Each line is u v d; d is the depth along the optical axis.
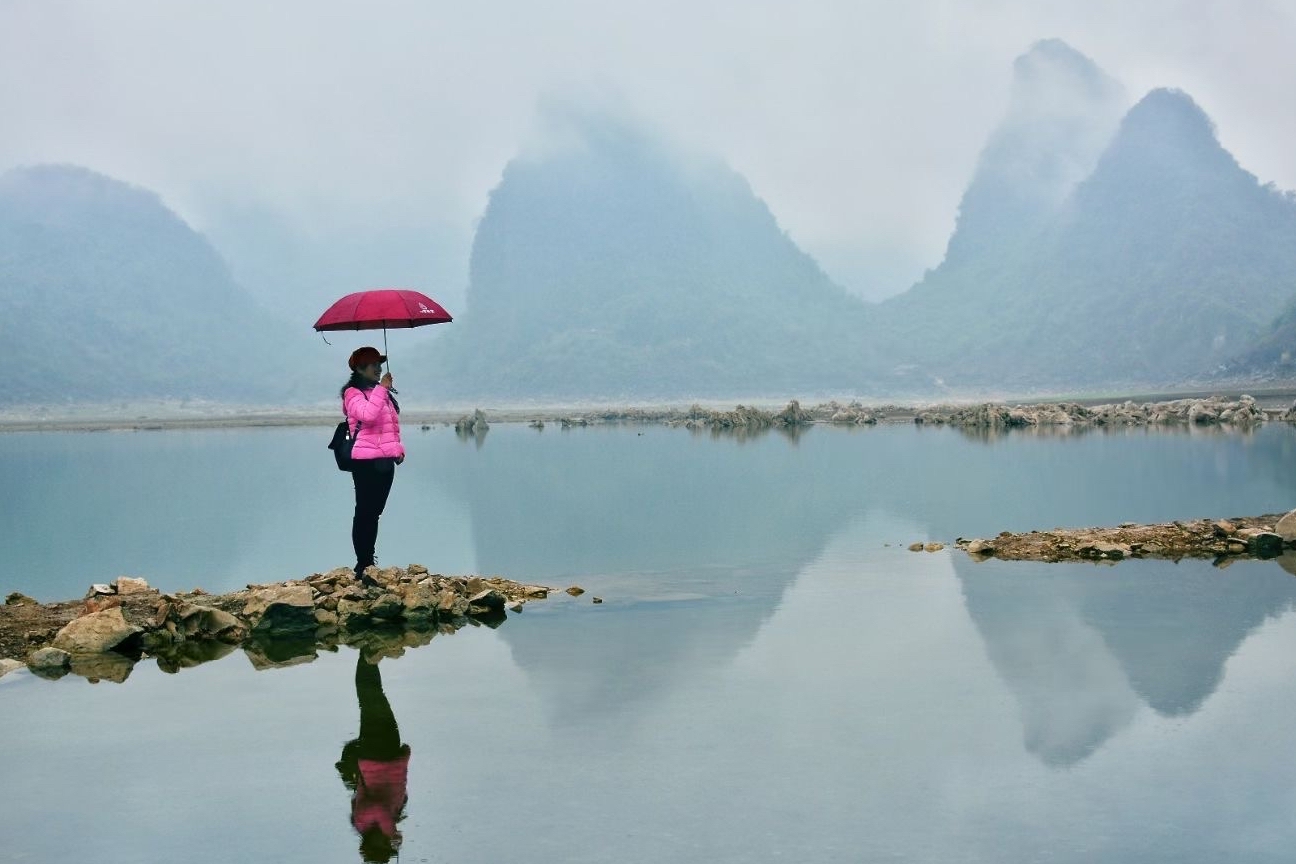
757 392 164.50
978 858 4.86
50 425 78.25
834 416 52.94
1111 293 160.00
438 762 6.25
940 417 51.03
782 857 4.90
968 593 10.90
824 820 5.30
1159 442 32.12
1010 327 167.00
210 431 60.78
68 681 8.41
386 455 11.56
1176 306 150.62
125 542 16.36
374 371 11.62
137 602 10.74
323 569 13.73
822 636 9.16
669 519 17.59
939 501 19.08
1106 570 12.05
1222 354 141.88
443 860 4.96
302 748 6.57
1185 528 14.19
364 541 11.74
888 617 9.86
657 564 13.31
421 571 11.91
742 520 17.27
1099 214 170.00
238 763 6.32
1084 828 5.15
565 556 14.12
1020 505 18.22
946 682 7.64
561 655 8.77
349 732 6.88
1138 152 168.62
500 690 7.76
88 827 5.42
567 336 173.38
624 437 43.38
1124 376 148.38
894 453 30.56
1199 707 6.95
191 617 9.91
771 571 12.58
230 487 25.02
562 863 4.89
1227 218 159.88
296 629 10.16
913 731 6.58
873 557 13.41
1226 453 27.50
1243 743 6.25
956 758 6.10
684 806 5.50
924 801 5.50
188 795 5.82
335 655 9.14
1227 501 17.98
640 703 7.32
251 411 133.12
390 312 10.86
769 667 8.17
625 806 5.52
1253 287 150.88
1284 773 5.79
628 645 9.05
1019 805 5.43
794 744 6.39
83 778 6.12
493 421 66.50
